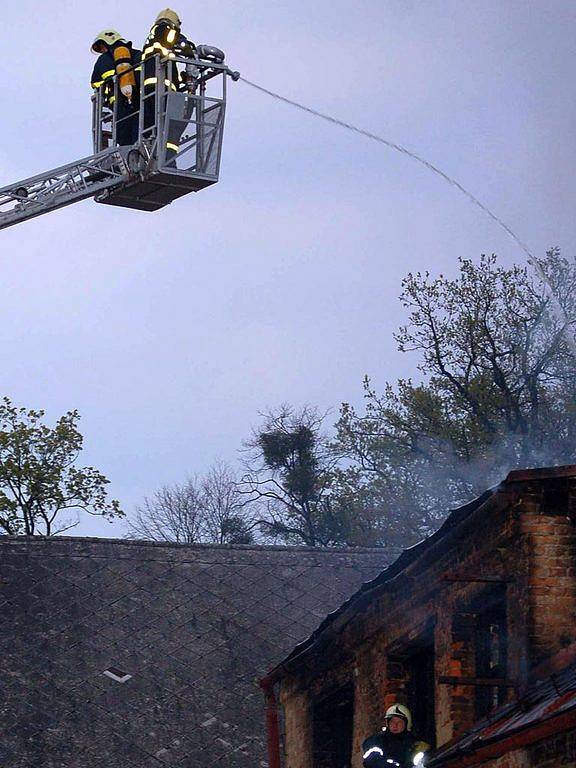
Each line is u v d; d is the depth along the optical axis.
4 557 18.30
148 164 14.77
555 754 8.87
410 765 10.24
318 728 15.00
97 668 16.78
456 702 11.52
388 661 13.09
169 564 18.64
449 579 10.98
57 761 15.43
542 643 10.52
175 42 14.76
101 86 15.46
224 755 15.80
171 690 16.61
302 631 17.86
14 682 16.38
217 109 14.90
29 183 15.28
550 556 10.69
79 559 18.50
